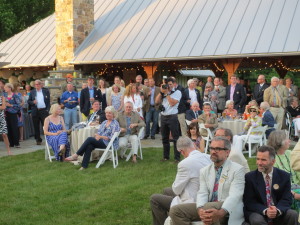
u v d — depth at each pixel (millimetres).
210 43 18422
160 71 23703
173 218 5727
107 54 20344
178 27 20047
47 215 7441
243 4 19703
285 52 16625
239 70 26953
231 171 5480
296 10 18281
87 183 9359
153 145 14016
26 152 13305
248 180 5508
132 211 7516
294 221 5258
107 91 14672
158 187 8852
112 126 10961
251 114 11906
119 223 6973
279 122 13641
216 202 5438
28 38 24359
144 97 15320
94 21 22688
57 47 21516
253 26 18312
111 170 10492
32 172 10523
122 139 11281
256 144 12164
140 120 11648
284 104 14172
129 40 20547
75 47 21250
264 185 5438
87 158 10734
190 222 5730
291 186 5934
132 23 21562
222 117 13383
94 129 11367
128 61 19578
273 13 18547
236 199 5348
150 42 19906
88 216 7371
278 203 5363
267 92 13766
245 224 5406
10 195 8617
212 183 5555
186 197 5965
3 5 35562
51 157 11820
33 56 22547
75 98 14664
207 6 20500
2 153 13188
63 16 21312
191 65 23766
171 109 11008
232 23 18953
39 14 39812
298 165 5273
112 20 22391
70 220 7168
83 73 21750
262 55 16969
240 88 14734
